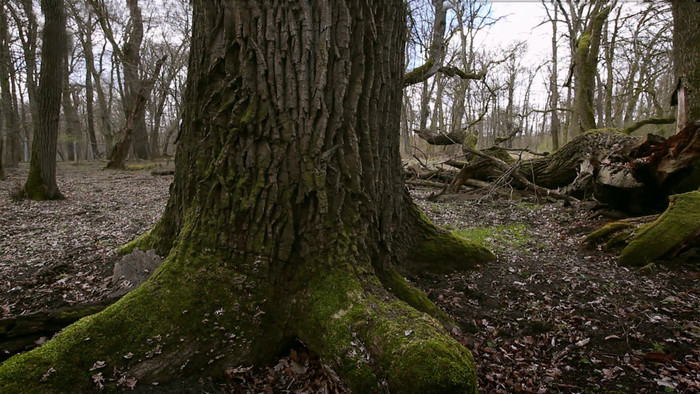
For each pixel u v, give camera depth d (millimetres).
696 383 2438
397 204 3807
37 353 2123
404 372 1973
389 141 3576
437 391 1893
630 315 3338
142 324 2395
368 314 2391
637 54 13477
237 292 2680
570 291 3855
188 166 3330
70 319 2621
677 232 4504
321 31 2912
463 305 3533
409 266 4027
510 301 3660
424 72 7125
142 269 3350
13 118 22531
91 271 4043
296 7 2855
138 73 21953
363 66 3098
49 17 9125
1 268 4309
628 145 6988
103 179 15078
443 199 9914
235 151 2895
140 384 2232
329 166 2926
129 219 7145
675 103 8203
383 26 3320
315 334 2549
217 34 3029
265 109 2863
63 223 6895
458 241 4430
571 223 6605
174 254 2852
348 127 3057
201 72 3102
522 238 5859
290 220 2818
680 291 3840
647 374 2602
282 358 2666
